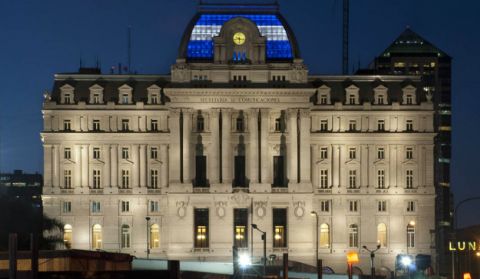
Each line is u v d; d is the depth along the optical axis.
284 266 179.12
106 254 178.38
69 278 137.12
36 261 136.25
